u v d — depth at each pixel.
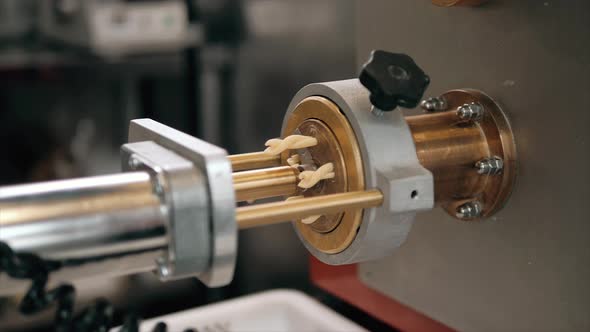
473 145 0.45
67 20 1.41
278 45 1.05
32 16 1.62
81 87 1.55
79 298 1.25
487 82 0.46
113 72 1.32
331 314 0.70
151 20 1.31
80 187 0.35
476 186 0.46
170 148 0.38
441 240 0.51
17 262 0.33
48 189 0.34
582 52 0.40
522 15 0.43
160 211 0.34
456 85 0.48
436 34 0.49
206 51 1.27
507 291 0.47
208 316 0.71
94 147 1.59
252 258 1.15
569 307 0.43
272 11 1.06
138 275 1.31
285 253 1.05
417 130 0.45
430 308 0.53
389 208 0.37
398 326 0.60
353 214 0.40
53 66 1.32
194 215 0.34
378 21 0.54
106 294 1.28
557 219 0.43
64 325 0.36
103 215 0.34
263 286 1.12
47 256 0.33
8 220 0.33
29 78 1.33
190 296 1.30
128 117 1.56
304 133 0.43
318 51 0.94
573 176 0.42
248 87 1.16
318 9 0.93
